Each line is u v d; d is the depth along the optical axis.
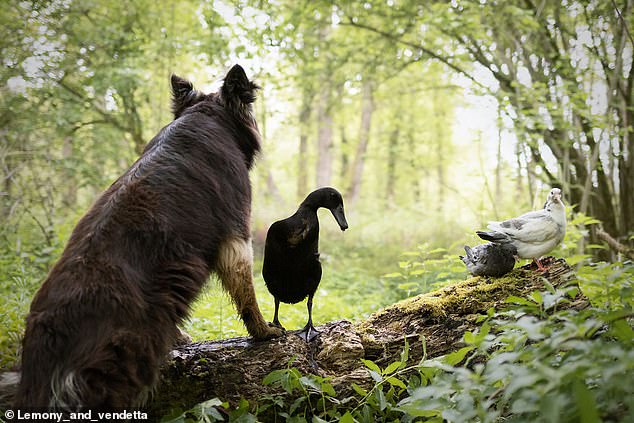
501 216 4.72
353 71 5.72
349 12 5.02
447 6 4.26
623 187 4.36
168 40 5.31
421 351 2.12
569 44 4.44
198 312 2.95
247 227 2.07
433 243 6.55
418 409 1.70
